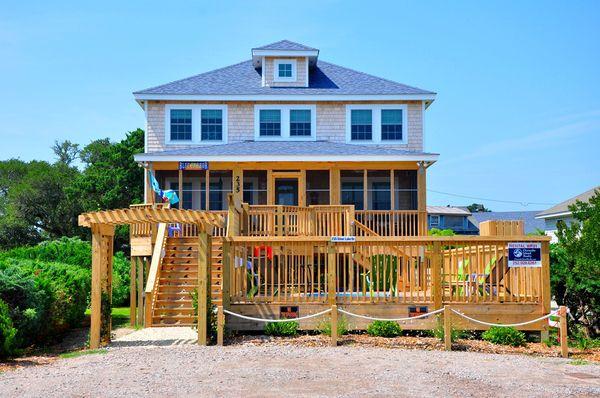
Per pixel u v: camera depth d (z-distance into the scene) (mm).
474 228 73688
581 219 16828
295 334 15453
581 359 13219
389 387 9875
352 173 25391
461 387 9953
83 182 49875
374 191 25406
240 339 15008
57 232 53062
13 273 14578
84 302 18828
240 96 27438
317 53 28688
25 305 14055
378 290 15805
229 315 15539
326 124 27812
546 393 9625
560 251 17609
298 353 13047
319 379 10430
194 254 19125
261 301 15688
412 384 10109
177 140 27516
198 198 25234
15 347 13453
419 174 23391
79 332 18125
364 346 14094
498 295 15641
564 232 17344
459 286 17484
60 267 18703
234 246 15812
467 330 15609
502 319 15617
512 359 12906
